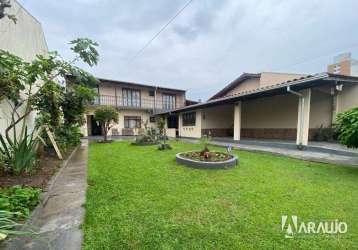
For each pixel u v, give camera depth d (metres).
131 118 18.42
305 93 6.83
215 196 2.89
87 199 2.78
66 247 1.72
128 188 3.25
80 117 7.85
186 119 13.98
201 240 1.84
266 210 2.43
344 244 1.77
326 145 7.02
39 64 4.05
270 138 10.77
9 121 4.80
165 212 2.38
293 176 3.89
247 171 4.31
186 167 4.74
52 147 6.45
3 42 4.66
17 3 5.51
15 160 3.67
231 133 13.32
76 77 5.20
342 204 2.58
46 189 3.13
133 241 1.81
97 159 5.91
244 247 1.74
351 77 6.27
